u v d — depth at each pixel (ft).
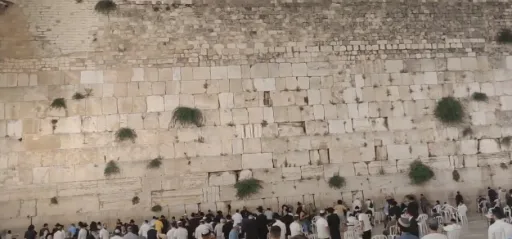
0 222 56.34
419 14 69.72
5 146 58.29
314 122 64.39
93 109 60.75
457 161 65.87
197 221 53.11
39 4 62.34
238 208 60.75
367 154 64.49
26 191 57.67
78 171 59.06
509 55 70.13
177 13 64.90
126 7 63.93
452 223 40.96
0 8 61.11
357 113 65.36
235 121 63.00
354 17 68.23
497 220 28.71
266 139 63.05
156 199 59.77
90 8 63.16
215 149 61.98
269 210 58.13
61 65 61.21
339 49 66.90
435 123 66.59
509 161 66.90
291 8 67.31
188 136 61.82
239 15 66.08
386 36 68.23
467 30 70.13
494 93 68.54
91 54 62.08
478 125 67.31
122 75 62.13
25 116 59.36
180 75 63.16
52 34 61.82
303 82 65.26
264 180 61.98
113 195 59.11
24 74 60.29
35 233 53.62
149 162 60.44
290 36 66.33
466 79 68.44
